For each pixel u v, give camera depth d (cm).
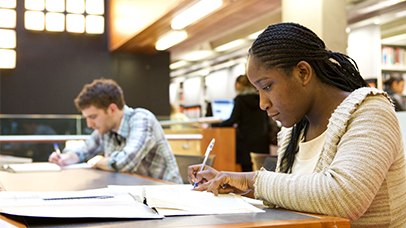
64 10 665
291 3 338
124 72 708
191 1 427
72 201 101
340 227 81
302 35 105
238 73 952
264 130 443
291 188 94
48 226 79
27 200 102
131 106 712
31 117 397
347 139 95
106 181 168
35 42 657
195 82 1153
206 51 809
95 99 233
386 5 539
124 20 609
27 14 649
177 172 239
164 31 549
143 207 96
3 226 75
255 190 103
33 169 209
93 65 689
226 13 479
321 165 104
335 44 324
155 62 730
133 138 226
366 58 646
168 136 436
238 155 446
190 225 78
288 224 79
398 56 662
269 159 185
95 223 81
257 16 501
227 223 80
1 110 638
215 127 457
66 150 280
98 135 272
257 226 77
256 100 438
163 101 734
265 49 103
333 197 88
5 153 354
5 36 637
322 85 109
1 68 638
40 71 659
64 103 670
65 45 673
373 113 96
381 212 96
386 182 96
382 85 646
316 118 112
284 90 104
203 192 113
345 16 330
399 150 98
